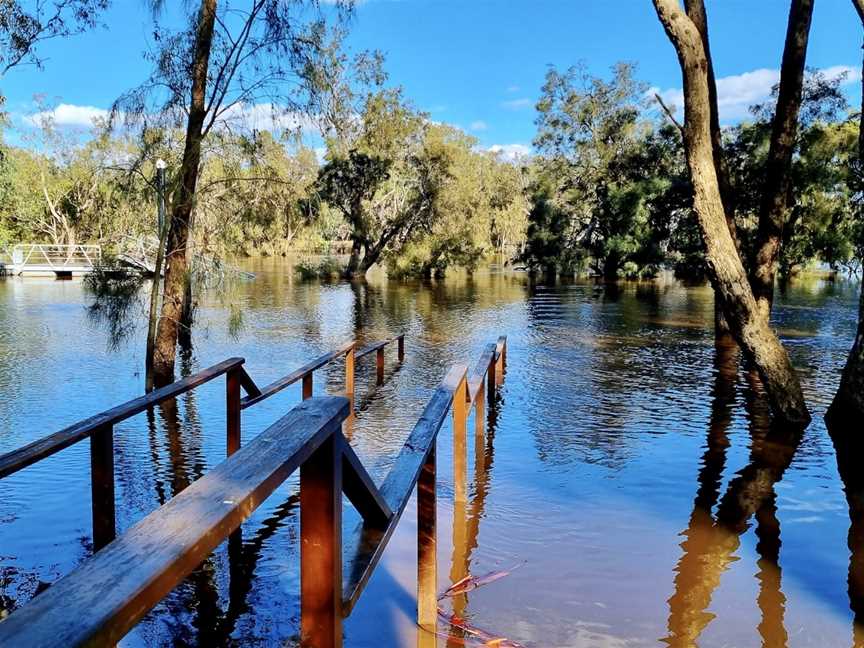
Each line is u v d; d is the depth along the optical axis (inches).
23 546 139.4
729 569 132.6
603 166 1238.9
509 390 297.4
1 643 24.2
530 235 1270.9
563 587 124.7
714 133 397.4
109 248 323.6
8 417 247.3
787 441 218.4
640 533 148.6
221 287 368.8
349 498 73.7
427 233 1093.8
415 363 367.6
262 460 46.9
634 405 268.5
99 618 26.6
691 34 216.5
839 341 452.8
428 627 110.7
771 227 362.6
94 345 415.2
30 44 323.0
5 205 1099.3
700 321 572.4
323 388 300.5
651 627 112.3
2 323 514.0
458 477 162.1
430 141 1050.1
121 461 195.2
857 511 161.8
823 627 112.9
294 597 120.4
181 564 33.1
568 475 185.3
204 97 287.3
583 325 542.9
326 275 1138.0
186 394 286.2
